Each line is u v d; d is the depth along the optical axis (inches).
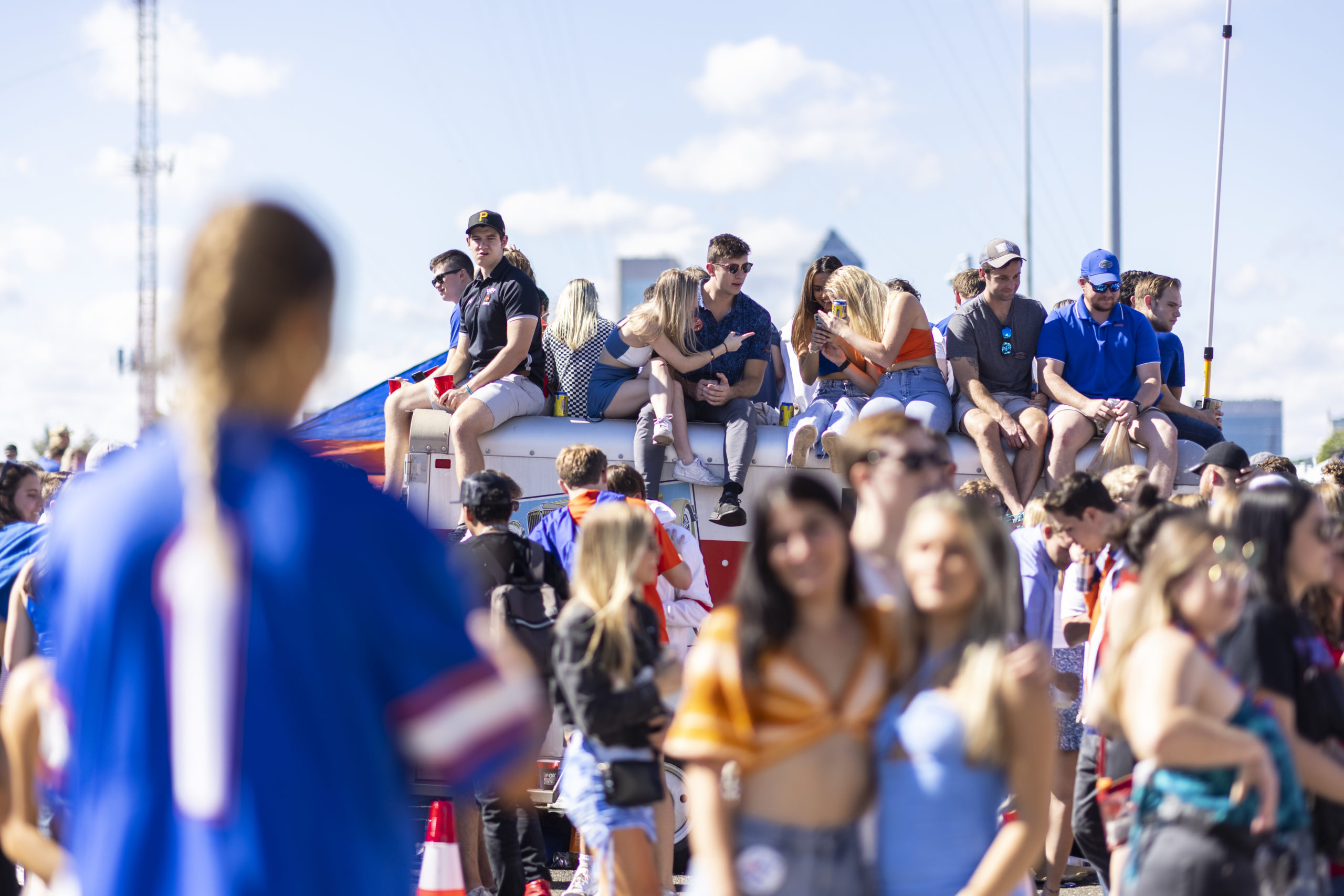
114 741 151.3
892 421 325.1
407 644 155.1
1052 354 779.4
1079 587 571.5
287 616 149.9
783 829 267.4
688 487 725.9
